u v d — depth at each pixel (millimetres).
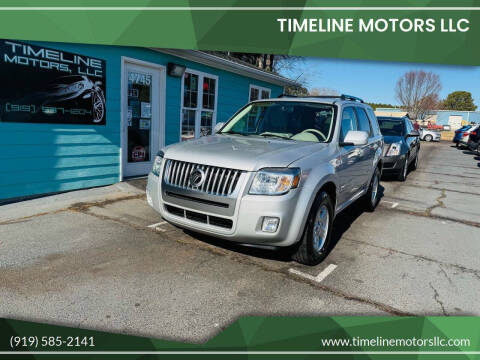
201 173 3521
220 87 10375
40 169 5910
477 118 51500
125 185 7031
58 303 3018
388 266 4113
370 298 3367
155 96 8070
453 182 10445
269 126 4875
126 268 3689
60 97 6008
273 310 3090
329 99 5078
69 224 4840
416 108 50656
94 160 6719
